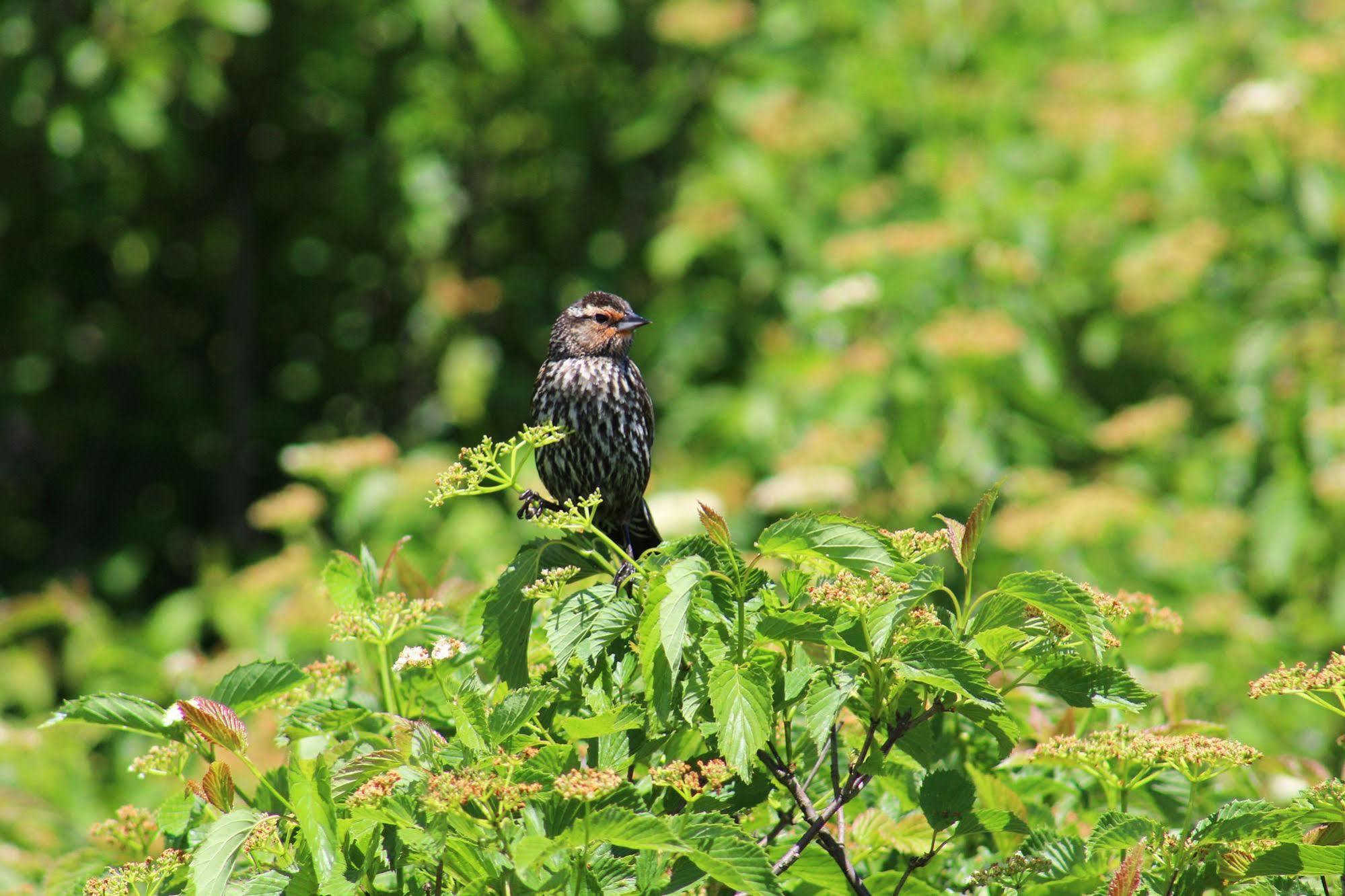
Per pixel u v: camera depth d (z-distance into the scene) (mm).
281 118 15547
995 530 10930
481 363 14070
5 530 17172
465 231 15648
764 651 3850
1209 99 12984
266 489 16672
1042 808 4465
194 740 4094
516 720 3668
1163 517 10789
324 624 9023
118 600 15867
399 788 3568
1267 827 3570
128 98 12523
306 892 3568
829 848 3896
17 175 14773
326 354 16828
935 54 13938
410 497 11500
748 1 14594
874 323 11961
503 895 3422
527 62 14734
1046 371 11508
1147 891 3654
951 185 12695
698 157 14727
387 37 14328
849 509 11125
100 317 16188
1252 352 11703
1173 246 12039
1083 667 3812
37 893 5039
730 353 13445
